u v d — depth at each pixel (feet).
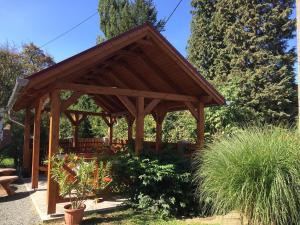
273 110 64.23
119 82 31.60
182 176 23.53
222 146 17.92
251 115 47.67
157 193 23.43
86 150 41.65
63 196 20.92
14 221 21.09
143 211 23.00
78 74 25.61
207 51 78.59
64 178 20.08
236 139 17.87
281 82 64.18
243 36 68.90
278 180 15.11
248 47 69.26
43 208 23.73
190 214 23.40
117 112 45.29
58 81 22.54
